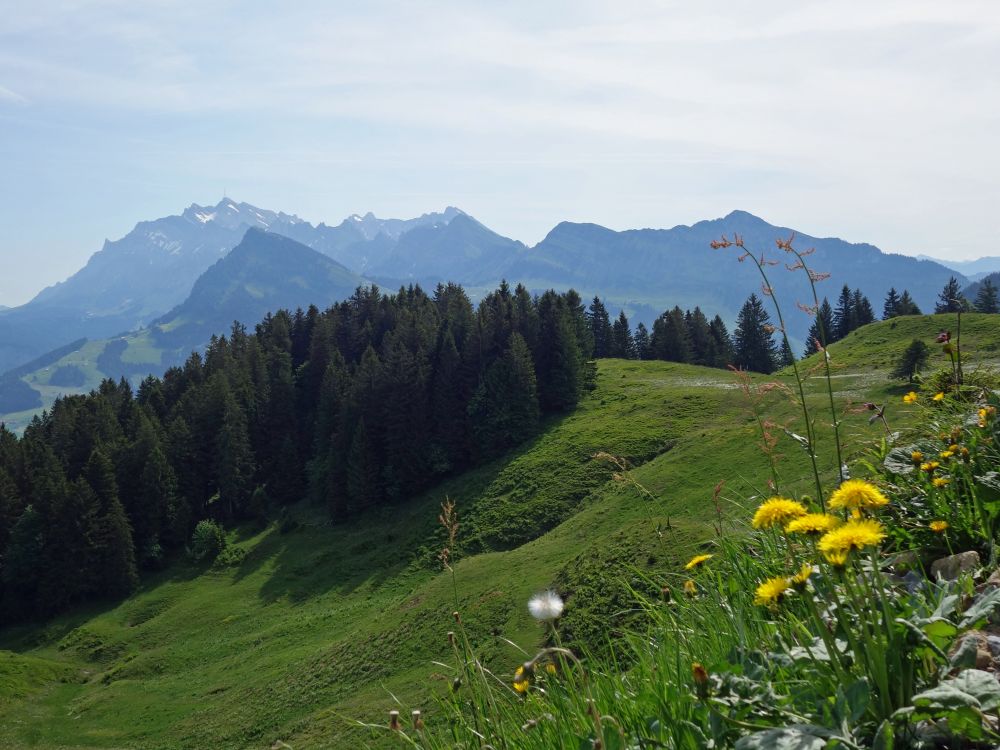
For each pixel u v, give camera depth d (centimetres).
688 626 356
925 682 242
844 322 15825
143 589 10238
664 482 6025
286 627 7956
